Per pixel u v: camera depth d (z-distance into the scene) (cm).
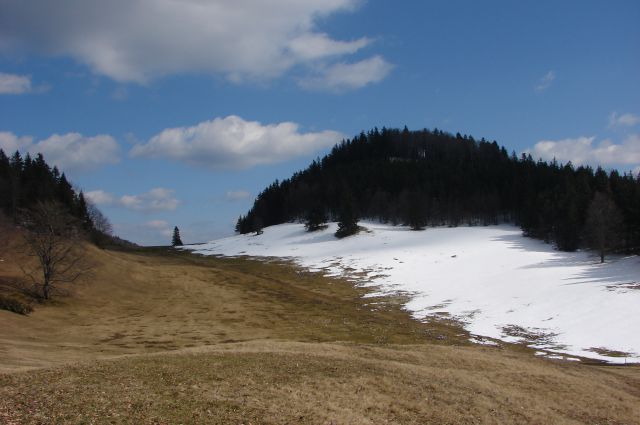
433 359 3422
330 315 6906
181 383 2264
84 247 7519
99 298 7056
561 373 3531
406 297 8125
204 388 2214
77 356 3709
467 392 2723
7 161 11475
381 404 2352
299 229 17475
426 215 16775
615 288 6988
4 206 10088
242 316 6669
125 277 8412
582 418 2675
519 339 5594
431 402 2494
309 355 3102
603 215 9625
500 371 3319
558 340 5441
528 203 13562
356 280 9806
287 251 14250
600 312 6097
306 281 10069
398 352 3525
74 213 11481
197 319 6366
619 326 5559
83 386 2111
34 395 1948
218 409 1984
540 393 2970
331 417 2073
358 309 7438
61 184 11719
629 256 9556
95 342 4781
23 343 4119
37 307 6000
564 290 7306
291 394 2266
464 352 3812
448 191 18250
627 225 9900
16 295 6156
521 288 7794
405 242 13462
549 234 12238
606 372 3838
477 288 8181
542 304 6806
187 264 12594
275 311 7081
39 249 6475
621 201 10706
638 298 6359
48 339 4678
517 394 2853
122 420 1777
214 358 2816
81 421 1727
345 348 3500
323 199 19950
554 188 14100
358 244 13875
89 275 7300
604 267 8681
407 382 2730
